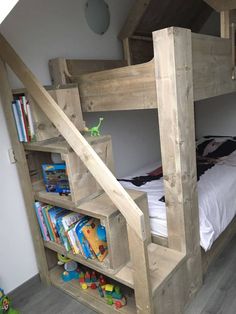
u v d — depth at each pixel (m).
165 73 1.35
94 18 2.29
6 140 1.82
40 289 2.02
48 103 1.47
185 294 1.68
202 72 1.54
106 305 1.73
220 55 1.71
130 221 1.26
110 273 1.52
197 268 1.78
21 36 1.84
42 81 2.00
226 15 1.76
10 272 1.94
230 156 2.87
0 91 1.72
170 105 1.38
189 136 1.50
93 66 2.19
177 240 1.64
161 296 1.45
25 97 1.64
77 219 1.75
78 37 2.19
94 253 1.61
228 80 1.85
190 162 1.55
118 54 2.55
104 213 1.46
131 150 2.88
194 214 1.66
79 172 1.57
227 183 2.29
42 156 1.93
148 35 2.70
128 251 1.59
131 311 1.64
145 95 1.53
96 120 2.46
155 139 3.22
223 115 3.35
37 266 2.09
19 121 1.69
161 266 1.54
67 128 1.42
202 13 2.86
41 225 1.91
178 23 2.80
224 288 1.82
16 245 1.96
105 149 1.66
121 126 2.73
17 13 1.80
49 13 1.98
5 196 1.86
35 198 1.85
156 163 3.11
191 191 1.60
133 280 1.41
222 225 2.03
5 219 1.88
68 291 1.90
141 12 2.29
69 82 1.93
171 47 1.28
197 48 1.47
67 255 1.79
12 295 1.95
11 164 1.86
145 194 1.66
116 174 2.73
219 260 2.11
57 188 1.77
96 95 1.78
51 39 2.02
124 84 1.61
